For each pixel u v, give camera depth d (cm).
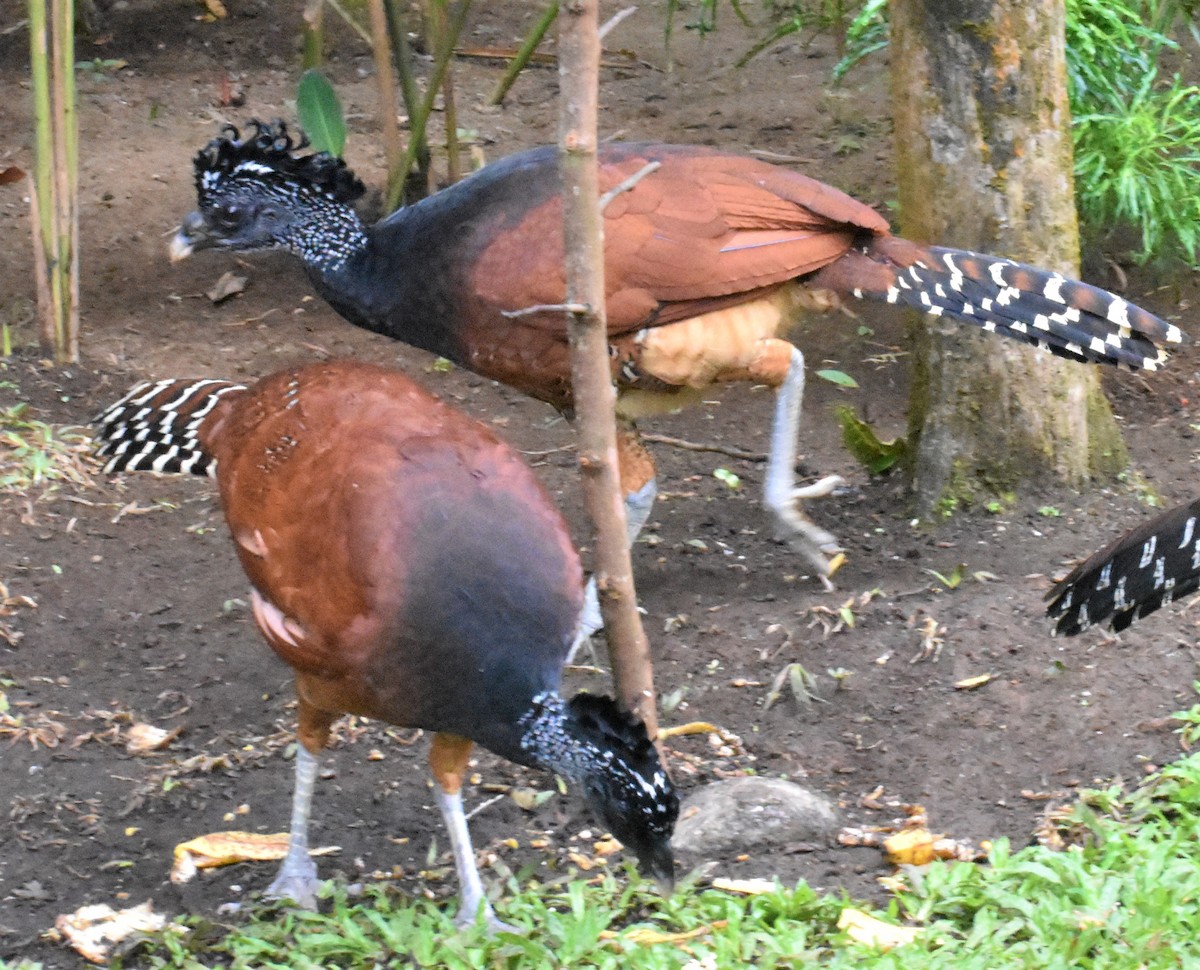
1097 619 482
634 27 1323
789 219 572
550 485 741
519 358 564
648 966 402
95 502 713
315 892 460
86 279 947
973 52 630
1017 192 643
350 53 1250
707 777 520
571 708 391
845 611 600
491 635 394
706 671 584
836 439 787
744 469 761
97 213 1015
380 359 866
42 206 805
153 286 944
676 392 598
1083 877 429
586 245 399
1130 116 823
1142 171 829
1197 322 874
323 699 430
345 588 400
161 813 510
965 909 434
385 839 497
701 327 571
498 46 1255
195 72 1227
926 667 572
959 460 675
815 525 690
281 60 1249
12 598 631
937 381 675
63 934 444
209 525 704
